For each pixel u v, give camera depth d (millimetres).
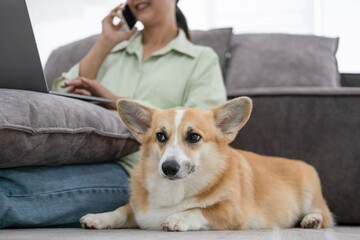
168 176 1546
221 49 3207
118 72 2516
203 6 5477
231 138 1770
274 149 2521
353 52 5012
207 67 2486
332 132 2469
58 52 3311
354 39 5023
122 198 1878
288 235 1332
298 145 2494
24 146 1431
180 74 2441
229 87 3145
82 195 1690
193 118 1687
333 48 3445
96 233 1295
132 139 1958
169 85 2402
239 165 1896
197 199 1636
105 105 2195
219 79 2488
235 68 3213
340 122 2469
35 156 1521
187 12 5496
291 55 3227
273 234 1363
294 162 2227
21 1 1572
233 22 5441
